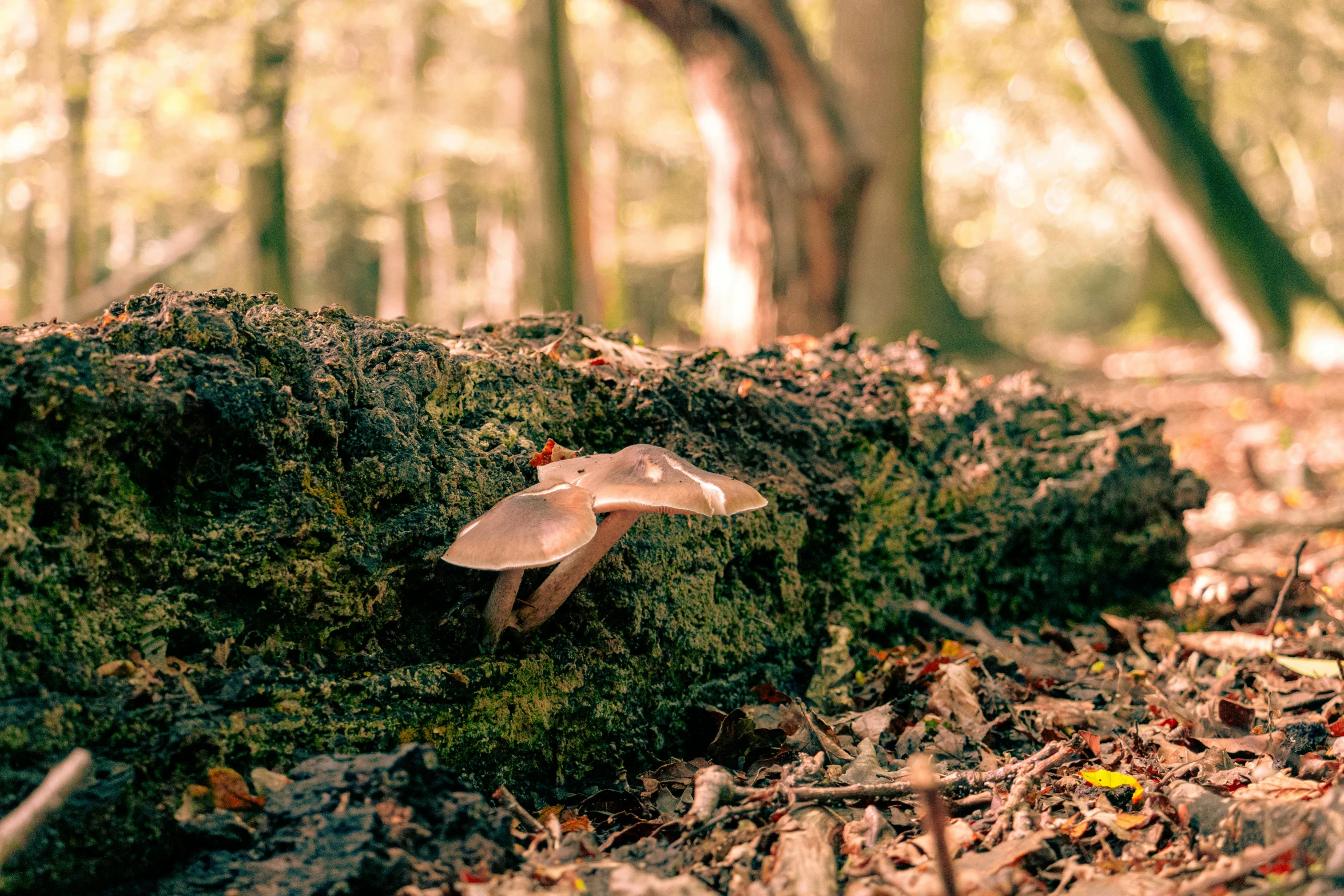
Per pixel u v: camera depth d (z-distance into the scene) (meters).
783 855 0.87
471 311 11.01
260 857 0.82
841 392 1.27
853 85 4.77
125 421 0.85
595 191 7.83
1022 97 8.16
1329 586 1.60
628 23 8.33
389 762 0.85
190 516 0.89
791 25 2.76
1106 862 0.88
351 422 0.94
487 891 0.82
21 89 5.47
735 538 1.10
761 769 1.01
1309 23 5.50
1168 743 1.05
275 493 0.91
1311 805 0.85
